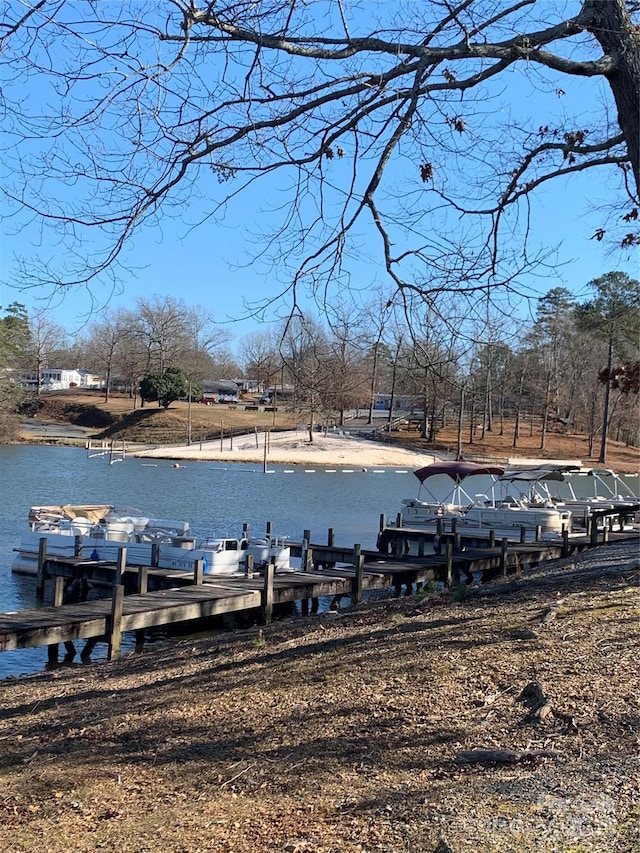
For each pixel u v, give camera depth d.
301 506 42.38
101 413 96.06
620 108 5.96
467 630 10.37
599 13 5.82
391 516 39.34
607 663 8.28
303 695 8.77
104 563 21.62
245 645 12.31
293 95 5.66
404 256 5.82
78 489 46.50
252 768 6.93
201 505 41.56
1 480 49.94
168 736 8.14
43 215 5.41
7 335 79.38
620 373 14.57
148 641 17.58
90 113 5.32
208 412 90.56
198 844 5.55
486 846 4.84
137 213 5.60
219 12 5.23
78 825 6.20
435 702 7.83
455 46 5.53
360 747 7.00
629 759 5.96
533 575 16.66
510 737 6.75
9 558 25.89
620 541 27.31
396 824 5.37
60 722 9.40
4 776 7.57
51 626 14.52
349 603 21.84
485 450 69.94
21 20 4.82
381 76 5.57
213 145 5.56
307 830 5.52
